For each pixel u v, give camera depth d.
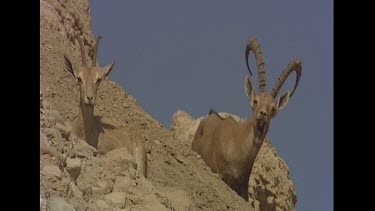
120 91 18.86
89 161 11.65
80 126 14.10
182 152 18.00
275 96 18.80
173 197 13.18
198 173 17.19
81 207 10.48
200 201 15.85
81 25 18.69
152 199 11.74
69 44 17.64
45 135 11.10
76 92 15.91
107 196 11.31
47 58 16.02
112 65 14.56
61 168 10.83
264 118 18.45
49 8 17.50
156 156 16.80
